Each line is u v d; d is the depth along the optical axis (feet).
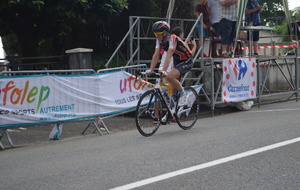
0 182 14.19
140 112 20.79
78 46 45.65
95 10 37.91
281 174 13.23
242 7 33.83
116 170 14.52
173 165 14.73
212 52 37.60
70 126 28.22
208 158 15.46
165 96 22.41
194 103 24.11
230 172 13.60
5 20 37.29
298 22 40.86
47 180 13.91
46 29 40.06
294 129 20.48
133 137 21.89
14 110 21.65
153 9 43.78
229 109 33.86
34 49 41.60
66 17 38.27
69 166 15.69
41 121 22.59
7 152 20.65
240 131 20.89
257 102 37.14
